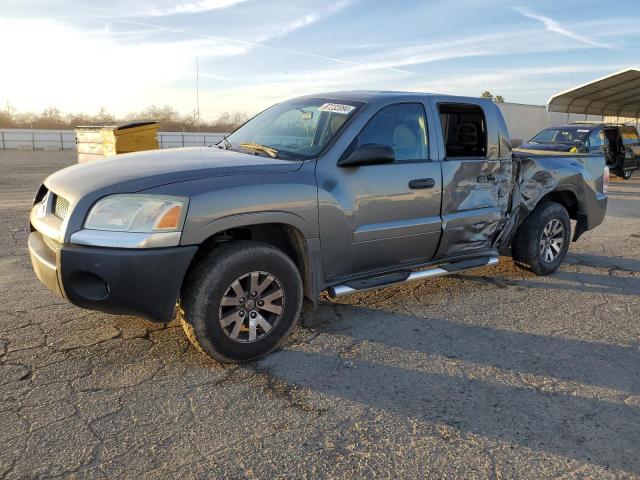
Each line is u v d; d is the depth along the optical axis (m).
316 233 3.64
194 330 3.24
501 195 4.91
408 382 3.31
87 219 3.06
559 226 5.64
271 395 3.10
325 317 4.34
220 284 3.24
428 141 4.34
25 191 12.05
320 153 3.77
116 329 3.91
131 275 2.99
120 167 3.47
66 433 2.66
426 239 4.35
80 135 13.46
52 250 3.21
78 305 3.11
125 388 3.12
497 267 6.03
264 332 3.51
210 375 3.30
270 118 4.65
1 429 2.67
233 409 2.94
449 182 4.40
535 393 3.23
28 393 3.02
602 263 6.36
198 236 3.12
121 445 2.59
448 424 2.87
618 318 4.54
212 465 2.46
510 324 4.32
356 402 3.06
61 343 3.66
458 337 4.03
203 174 3.28
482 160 4.66
